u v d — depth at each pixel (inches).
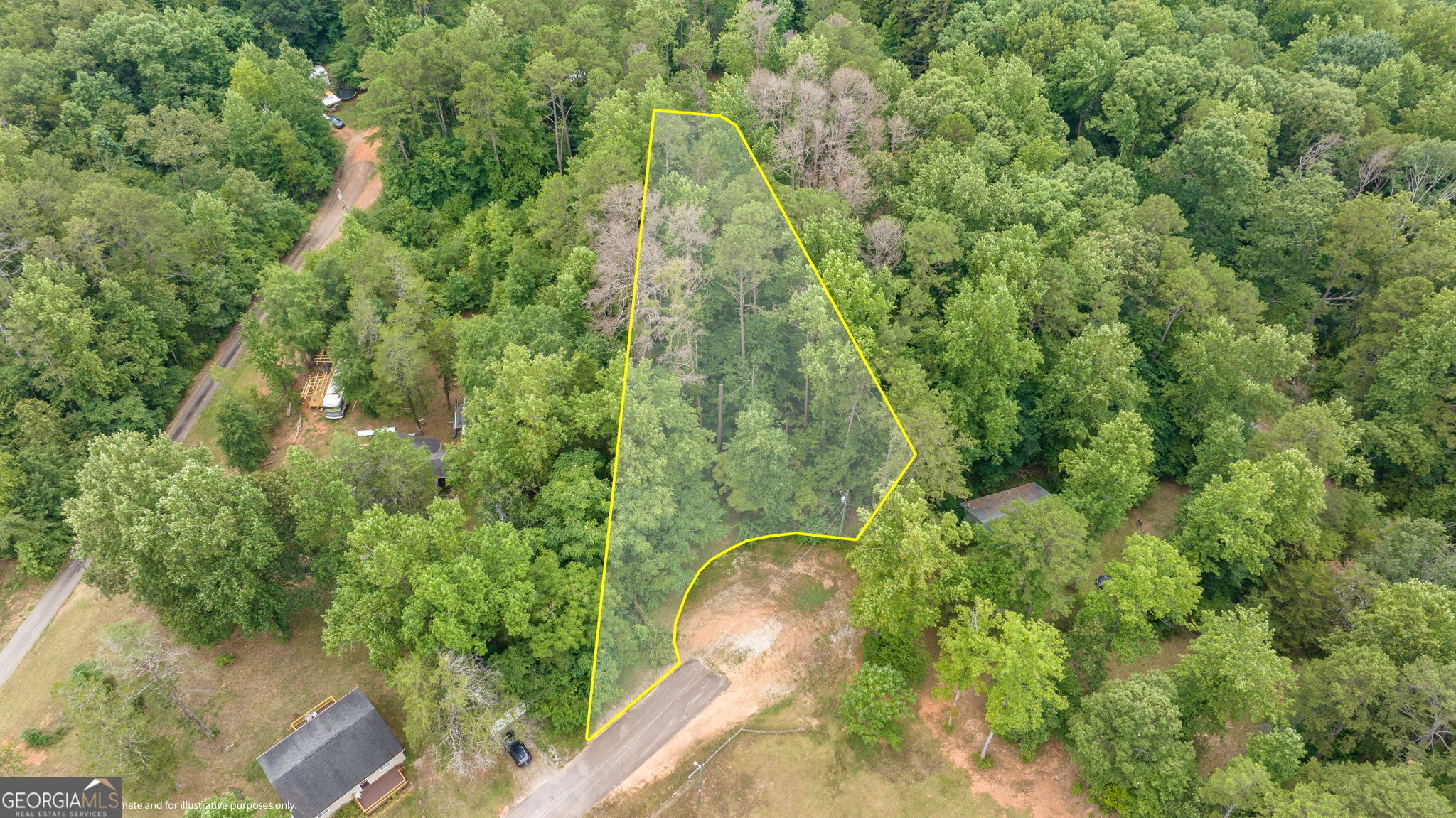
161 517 1736.0
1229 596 2172.7
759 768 1815.9
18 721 1877.5
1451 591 1808.6
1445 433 2348.7
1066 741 1822.1
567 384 2207.2
